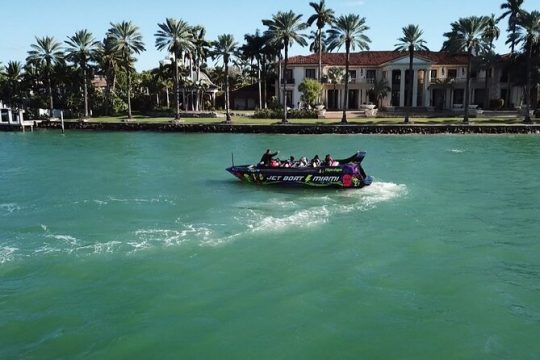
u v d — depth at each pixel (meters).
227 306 12.52
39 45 90.00
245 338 11.07
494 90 88.88
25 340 11.06
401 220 20.48
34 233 18.58
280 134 65.50
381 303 12.72
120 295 13.18
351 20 69.88
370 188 26.97
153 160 40.12
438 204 23.36
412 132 63.97
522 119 71.44
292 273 14.59
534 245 17.47
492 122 68.25
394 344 10.85
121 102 91.38
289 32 71.38
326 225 19.56
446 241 17.81
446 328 11.51
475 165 36.09
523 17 68.44
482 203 23.62
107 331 11.40
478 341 10.98
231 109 104.00
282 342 10.91
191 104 98.62
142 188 27.41
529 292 13.48
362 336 11.16
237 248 16.69
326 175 26.42
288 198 24.52
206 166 36.31
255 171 27.39
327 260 15.71
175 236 17.95
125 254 16.09
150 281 14.02
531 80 75.81
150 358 10.38
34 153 45.50
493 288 13.69
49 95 90.06
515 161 38.19
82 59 86.94
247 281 14.01
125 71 89.00
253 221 20.02
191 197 24.83
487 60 83.06
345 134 64.25
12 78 94.88
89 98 91.06
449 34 75.88
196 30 94.38
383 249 16.84
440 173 32.38
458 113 79.69
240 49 92.62
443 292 13.42
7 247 16.92
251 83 117.00
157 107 95.12
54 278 14.30
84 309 12.43
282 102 92.50
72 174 32.59
